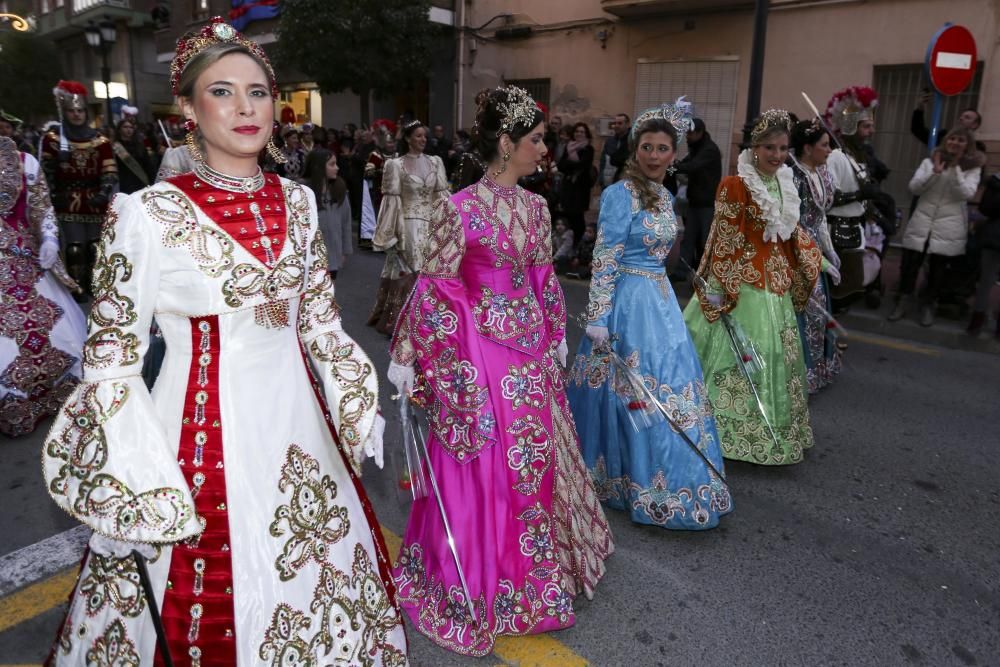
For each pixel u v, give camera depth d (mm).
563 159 9656
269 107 1814
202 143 1844
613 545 3064
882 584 3045
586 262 9594
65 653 1848
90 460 1646
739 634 2693
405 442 2539
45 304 4434
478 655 2500
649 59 13258
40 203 4375
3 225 4250
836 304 5746
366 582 2014
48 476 1686
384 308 6469
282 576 1829
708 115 12766
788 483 3945
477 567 2547
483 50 15539
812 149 4594
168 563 1761
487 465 2539
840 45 11078
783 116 3715
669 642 2637
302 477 1896
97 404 1663
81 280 7004
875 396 5336
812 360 5102
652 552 3201
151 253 1723
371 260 10391
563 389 2852
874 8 10695
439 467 2623
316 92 19797
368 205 8023
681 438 3188
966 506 3744
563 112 14648
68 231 6898
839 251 5578
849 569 3146
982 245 6406
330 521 1948
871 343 6738
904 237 6953
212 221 1791
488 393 2547
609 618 2756
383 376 5461
